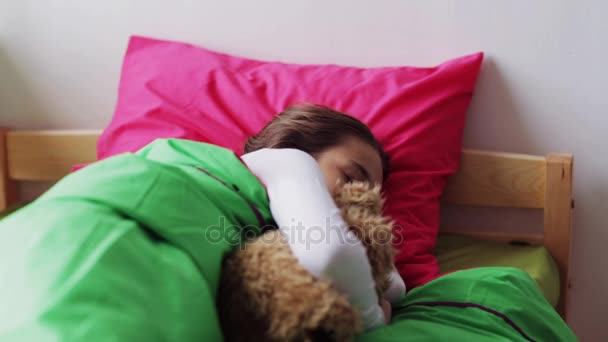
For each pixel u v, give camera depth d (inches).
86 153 59.8
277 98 53.1
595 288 57.5
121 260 26.9
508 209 57.1
